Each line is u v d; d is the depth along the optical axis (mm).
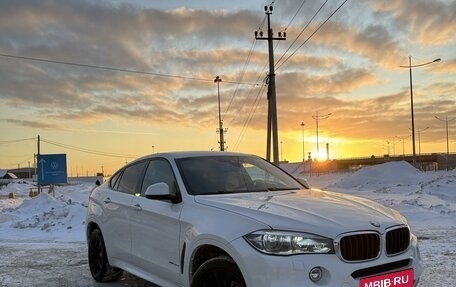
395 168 38500
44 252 10492
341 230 4188
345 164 96812
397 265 4441
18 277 7945
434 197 21156
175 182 5672
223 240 4438
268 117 31672
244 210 4645
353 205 4926
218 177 5770
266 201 4934
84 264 8906
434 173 37188
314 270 4027
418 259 4711
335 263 4082
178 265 5195
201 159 6078
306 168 82750
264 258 4098
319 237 4133
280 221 4309
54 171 36156
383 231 4371
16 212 23203
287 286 3988
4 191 59438
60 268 8602
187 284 5020
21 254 10305
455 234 11172
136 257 6141
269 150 31406
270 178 6160
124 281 7391
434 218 14383
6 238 14094
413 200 18516
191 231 4930
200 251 4859
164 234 5457
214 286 4543
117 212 6668
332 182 41969
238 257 4254
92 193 7918
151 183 6188
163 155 6262
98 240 7344
